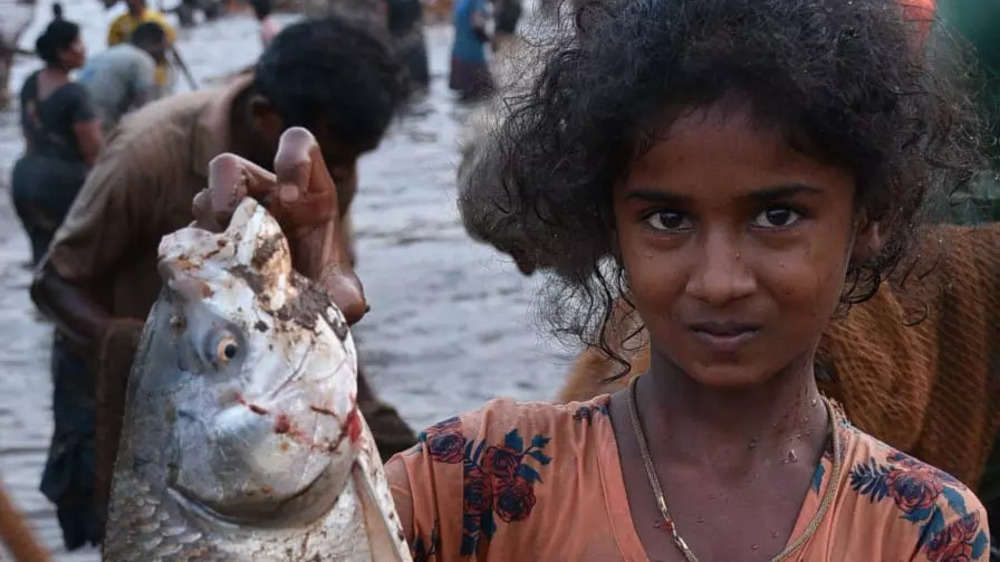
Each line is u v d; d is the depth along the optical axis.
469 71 20.16
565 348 2.89
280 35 4.81
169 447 1.80
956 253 3.14
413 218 13.10
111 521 1.84
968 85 2.50
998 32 3.79
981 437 3.35
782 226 1.97
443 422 2.30
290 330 1.81
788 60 1.92
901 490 2.12
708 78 1.93
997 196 3.11
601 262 2.26
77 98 9.62
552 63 2.18
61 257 4.91
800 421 2.14
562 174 2.16
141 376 1.83
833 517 2.11
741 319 1.97
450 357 9.02
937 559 2.10
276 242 1.84
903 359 3.02
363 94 4.71
